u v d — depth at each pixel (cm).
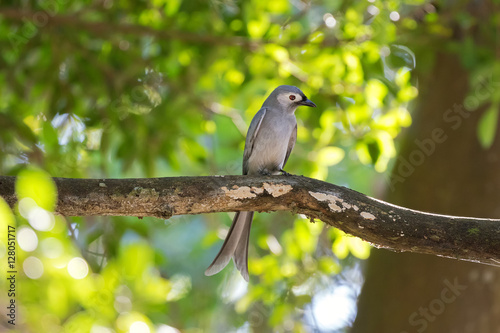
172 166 1205
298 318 1307
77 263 770
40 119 1166
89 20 1205
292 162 1258
